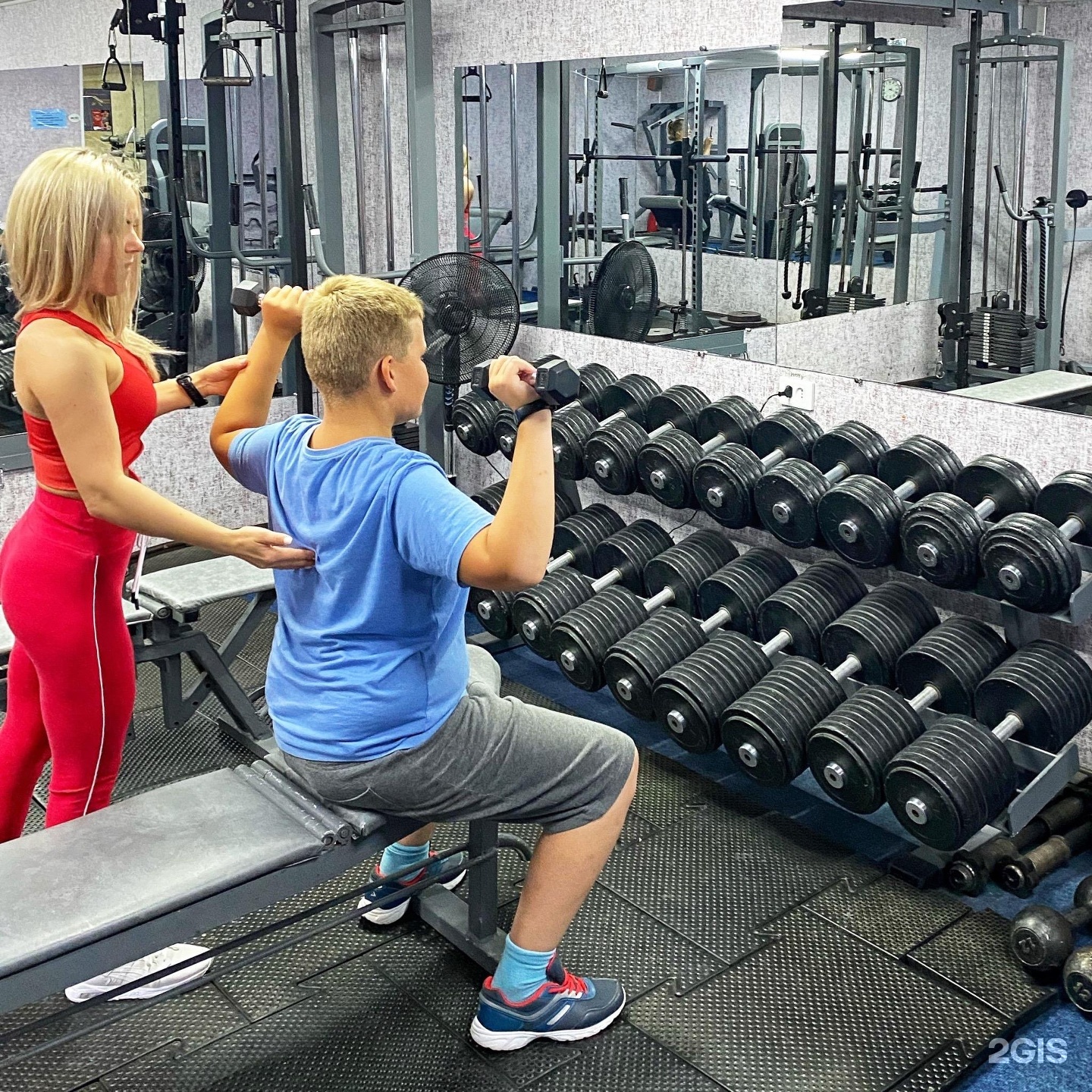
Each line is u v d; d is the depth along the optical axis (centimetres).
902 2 274
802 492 269
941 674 242
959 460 268
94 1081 179
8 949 136
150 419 179
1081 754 261
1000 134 261
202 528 160
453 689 160
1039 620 247
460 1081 180
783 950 212
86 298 165
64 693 176
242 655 345
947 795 212
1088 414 254
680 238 344
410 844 212
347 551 149
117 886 148
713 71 322
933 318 281
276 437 164
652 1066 183
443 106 412
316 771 161
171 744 288
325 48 406
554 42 364
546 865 174
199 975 200
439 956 210
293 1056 185
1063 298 256
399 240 454
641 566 307
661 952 212
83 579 172
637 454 312
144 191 405
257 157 420
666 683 254
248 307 212
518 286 408
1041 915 201
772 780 242
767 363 327
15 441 375
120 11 369
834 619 269
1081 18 245
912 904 226
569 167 374
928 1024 192
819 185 303
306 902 227
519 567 138
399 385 152
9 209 160
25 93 378
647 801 266
